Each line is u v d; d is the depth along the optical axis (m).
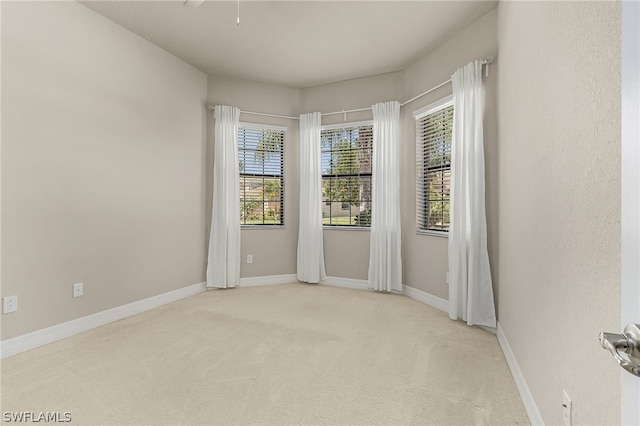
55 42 2.54
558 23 1.23
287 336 2.60
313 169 4.38
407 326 2.83
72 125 2.66
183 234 3.77
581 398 1.01
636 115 0.50
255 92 4.37
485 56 2.84
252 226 4.36
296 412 1.63
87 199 2.77
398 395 1.78
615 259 0.81
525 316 1.73
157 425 1.52
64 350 2.33
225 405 1.68
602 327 0.88
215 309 3.31
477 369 2.06
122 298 3.06
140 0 2.68
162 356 2.23
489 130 2.77
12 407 1.65
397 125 3.92
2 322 2.22
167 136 3.57
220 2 2.71
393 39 3.27
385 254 3.95
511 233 2.13
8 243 2.26
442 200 3.45
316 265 4.36
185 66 3.80
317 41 3.33
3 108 2.24
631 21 0.51
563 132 1.18
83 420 1.55
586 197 0.98
